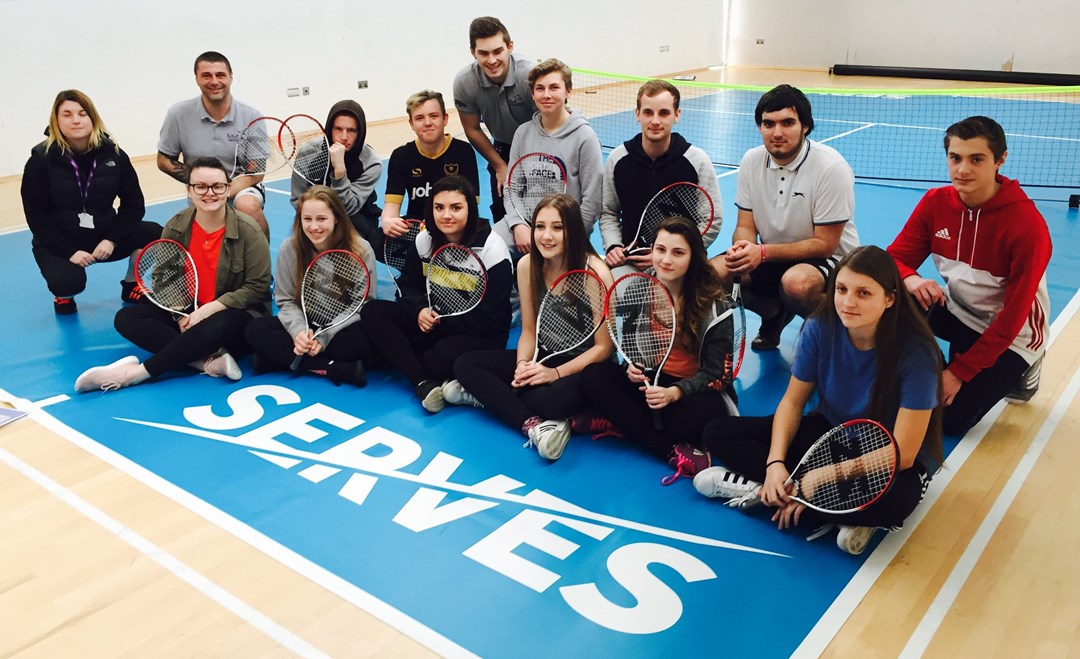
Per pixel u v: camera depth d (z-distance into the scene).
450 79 12.77
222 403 4.17
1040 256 3.46
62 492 3.43
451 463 3.62
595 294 3.84
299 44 10.83
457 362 4.02
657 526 3.18
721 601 2.77
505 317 4.28
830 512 2.91
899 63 16.91
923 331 2.93
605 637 2.62
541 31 13.89
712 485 3.30
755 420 3.40
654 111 4.36
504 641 2.61
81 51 8.99
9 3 8.42
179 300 4.58
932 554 3.01
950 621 2.68
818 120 12.25
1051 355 4.52
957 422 3.72
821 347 3.12
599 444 3.77
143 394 4.28
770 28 18.05
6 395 4.24
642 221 4.53
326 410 4.09
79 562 3.01
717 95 14.60
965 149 3.47
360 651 2.58
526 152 5.09
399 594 2.82
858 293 2.87
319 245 4.31
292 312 4.43
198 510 3.30
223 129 5.82
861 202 7.63
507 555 3.01
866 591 2.82
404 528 3.17
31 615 2.76
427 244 4.34
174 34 9.66
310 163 5.59
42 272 5.20
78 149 5.20
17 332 5.05
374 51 11.69
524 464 3.61
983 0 15.74
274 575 2.93
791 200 4.32
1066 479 3.44
